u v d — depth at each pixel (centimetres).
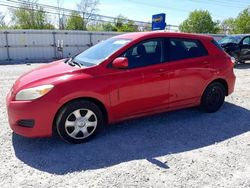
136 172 339
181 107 514
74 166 353
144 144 418
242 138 445
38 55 2192
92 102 418
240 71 1238
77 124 409
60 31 2234
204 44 535
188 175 333
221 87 563
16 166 352
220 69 543
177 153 390
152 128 482
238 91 785
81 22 5175
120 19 4881
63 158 373
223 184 315
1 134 452
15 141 425
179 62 489
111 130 470
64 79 396
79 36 2330
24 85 397
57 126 398
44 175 332
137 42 454
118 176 330
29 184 314
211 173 338
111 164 358
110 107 428
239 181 321
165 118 532
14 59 2106
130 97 442
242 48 1423
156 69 461
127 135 451
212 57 536
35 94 380
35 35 2147
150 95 461
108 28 5609
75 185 312
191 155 384
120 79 428
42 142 421
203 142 428
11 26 4984
